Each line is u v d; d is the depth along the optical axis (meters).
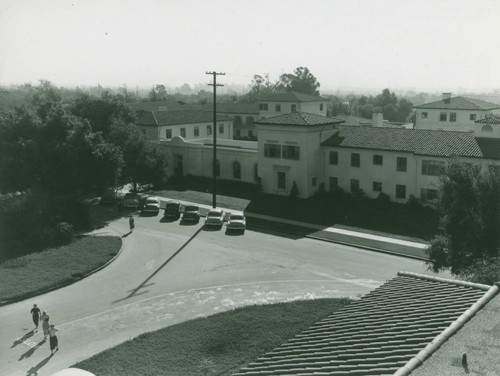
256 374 11.98
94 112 65.81
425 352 9.93
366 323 13.17
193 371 22.14
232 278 34.97
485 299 12.54
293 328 26.52
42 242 41.72
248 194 60.12
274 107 97.75
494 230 27.70
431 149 50.28
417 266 36.69
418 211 49.84
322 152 57.56
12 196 52.38
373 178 54.19
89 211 52.94
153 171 61.19
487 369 9.30
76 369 19.00
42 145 49.31
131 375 21.80
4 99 142.00
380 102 155.88
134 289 33.03
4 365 23.53
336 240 43.12
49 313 29.28
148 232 46.53
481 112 77.12
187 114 85.12
